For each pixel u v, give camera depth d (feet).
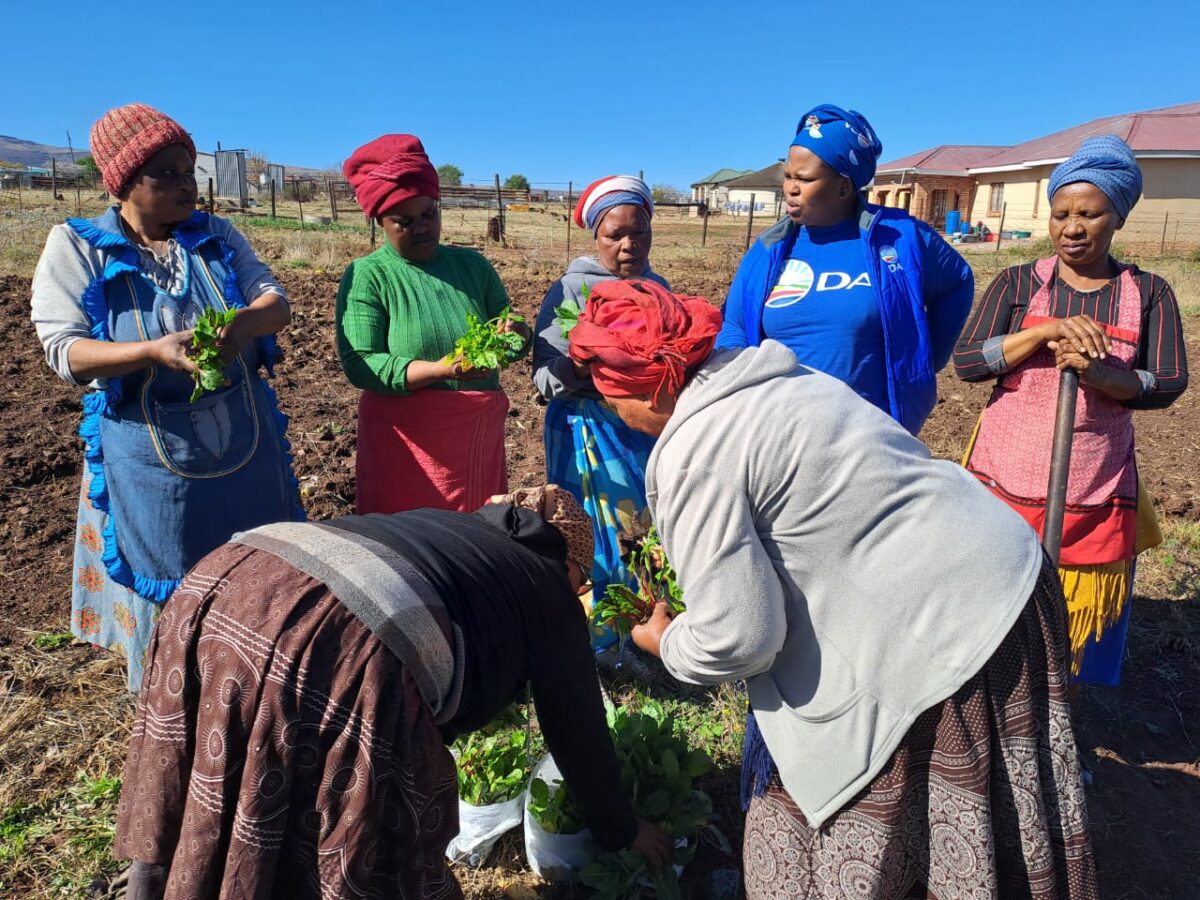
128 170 8.71
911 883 6.53
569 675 6.91
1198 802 10.23
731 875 8.71
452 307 11.03
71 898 8.30
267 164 175.94
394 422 10.87
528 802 8.72
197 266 9.33
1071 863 6.08
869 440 5.81
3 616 12.65
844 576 5.95
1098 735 11.32
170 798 6.06
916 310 9.56
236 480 9.53
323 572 5.93
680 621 6.59
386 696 5.76
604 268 11.49
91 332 8.93
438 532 6.64
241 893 5.67
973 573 5.81
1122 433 9.32
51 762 9.93
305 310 32.94
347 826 5.73
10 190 130.93
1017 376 9.59
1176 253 85.05
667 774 8.73
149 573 9.47
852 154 9.30
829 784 6.30
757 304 10.11
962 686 5.88
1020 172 112.47
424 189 10.53
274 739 5.61
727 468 5.79
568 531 7.34
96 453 9.31
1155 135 96.48
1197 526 16.51
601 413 11.12
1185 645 13.01
